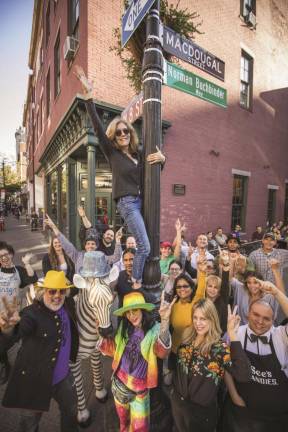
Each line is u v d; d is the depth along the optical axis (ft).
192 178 29.66
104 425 8.43
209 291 9.48
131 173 6.64
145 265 7.05
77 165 28.86
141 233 6.57
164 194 27.07
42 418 8.89
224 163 34.09
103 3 21.07
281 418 6.36
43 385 6.68
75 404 7.23
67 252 11.96
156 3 7.00
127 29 7.83
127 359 7.02
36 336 6.82
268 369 6.48
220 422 7.18
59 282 6.88
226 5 32.07
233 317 6.71
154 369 6.75
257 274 10.40
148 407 7.06
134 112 8.72
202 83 9.01
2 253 10.50
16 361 6.80
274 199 46.75
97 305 6.88
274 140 45.01
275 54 42.86
